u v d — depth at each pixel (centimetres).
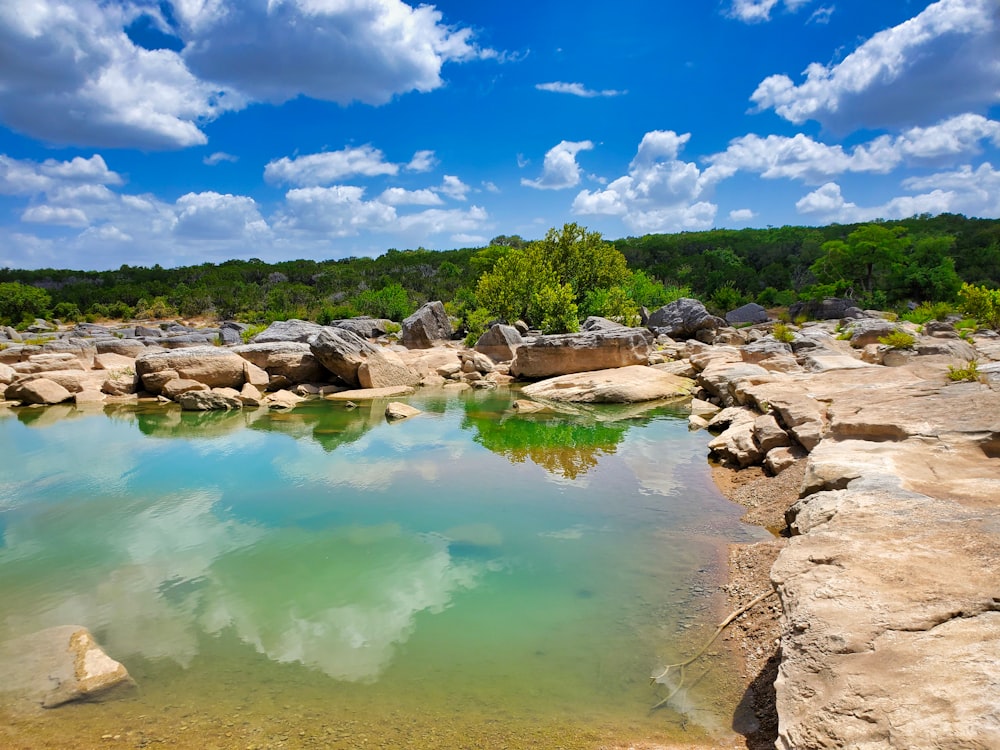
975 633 327
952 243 6794
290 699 462
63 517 862
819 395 1155
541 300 3331
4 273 9219
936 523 474
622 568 685
